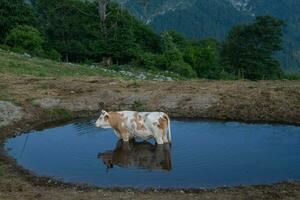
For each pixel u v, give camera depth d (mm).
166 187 14148
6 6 47562
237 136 18906
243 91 24062
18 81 27656
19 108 22359
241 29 67938
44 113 22578
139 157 16672
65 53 50875
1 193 13641
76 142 18594
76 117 22656
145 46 57625
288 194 13297
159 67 48062
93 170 15633
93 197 13383
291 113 21531
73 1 53969
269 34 66125
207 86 25719
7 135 19812
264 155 16609
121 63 51906
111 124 17984
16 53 39719
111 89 25188
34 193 13703
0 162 16547
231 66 66062
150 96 24109
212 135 19094
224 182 14445
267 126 20469
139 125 17812
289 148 17281
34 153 17438
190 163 15945
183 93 24062
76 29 52438
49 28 52500
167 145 17734
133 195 13508
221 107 22562
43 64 34969
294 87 24344
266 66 66375
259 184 14180
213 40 71938
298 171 15172
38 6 54406
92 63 49031
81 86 26188
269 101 22609
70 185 14461
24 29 45156
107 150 17500
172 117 22328
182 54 51875
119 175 15148
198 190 13789
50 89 25750
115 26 50656
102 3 50781
